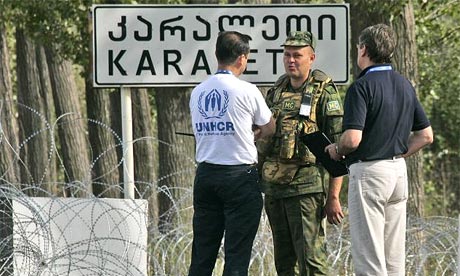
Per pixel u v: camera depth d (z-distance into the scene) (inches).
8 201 1079.0
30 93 2856.8
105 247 1118.4
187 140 1886.1
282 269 1064.8
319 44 1251.2
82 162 2800.2
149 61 1240.2
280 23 1250.0
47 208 1099.9
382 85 970.1
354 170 975.6
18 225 1064.2
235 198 977.5
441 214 3034.0
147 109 2439.7
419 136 1005.8
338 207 1024.2
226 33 988.6
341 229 1143.6
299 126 1024.2
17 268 1069.8
